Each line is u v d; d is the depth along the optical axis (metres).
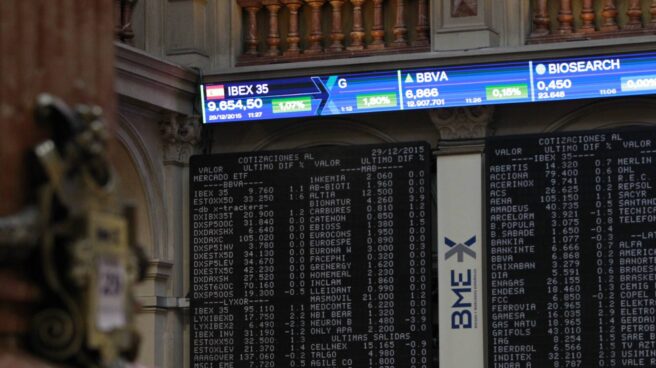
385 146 19.95
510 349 19.28
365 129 20.53
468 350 19.52
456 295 19.61
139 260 5.66
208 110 20.56
